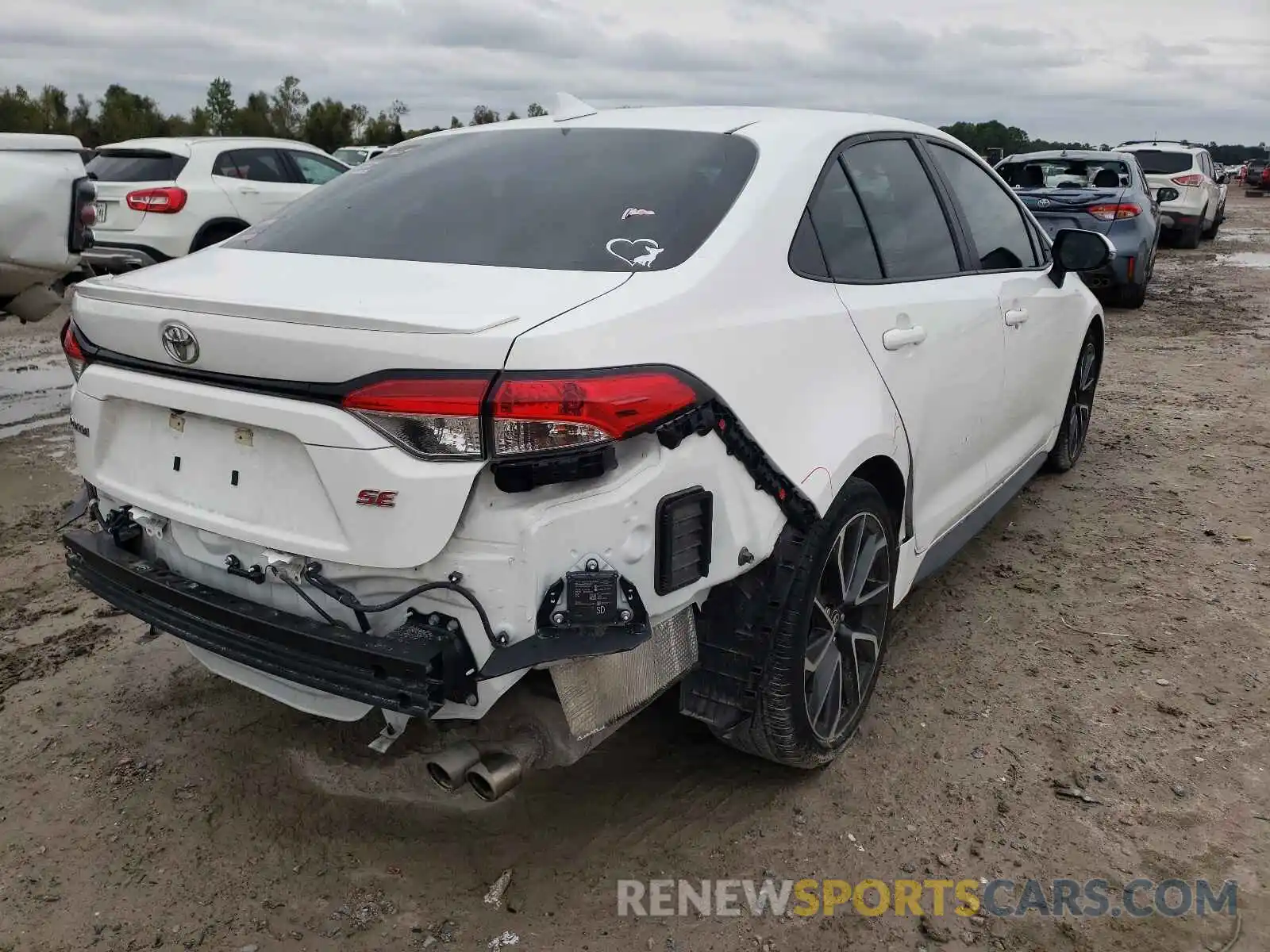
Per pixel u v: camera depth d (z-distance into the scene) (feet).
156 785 9.16
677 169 8.87
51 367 25.75
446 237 8.45
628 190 8.66
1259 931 7.58
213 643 7.44
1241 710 10.49
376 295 7.16
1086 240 14.32
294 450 6.97
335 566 6.90
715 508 7.33
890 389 9.52
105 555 8.38
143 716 10.23
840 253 9.39
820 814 8.88
